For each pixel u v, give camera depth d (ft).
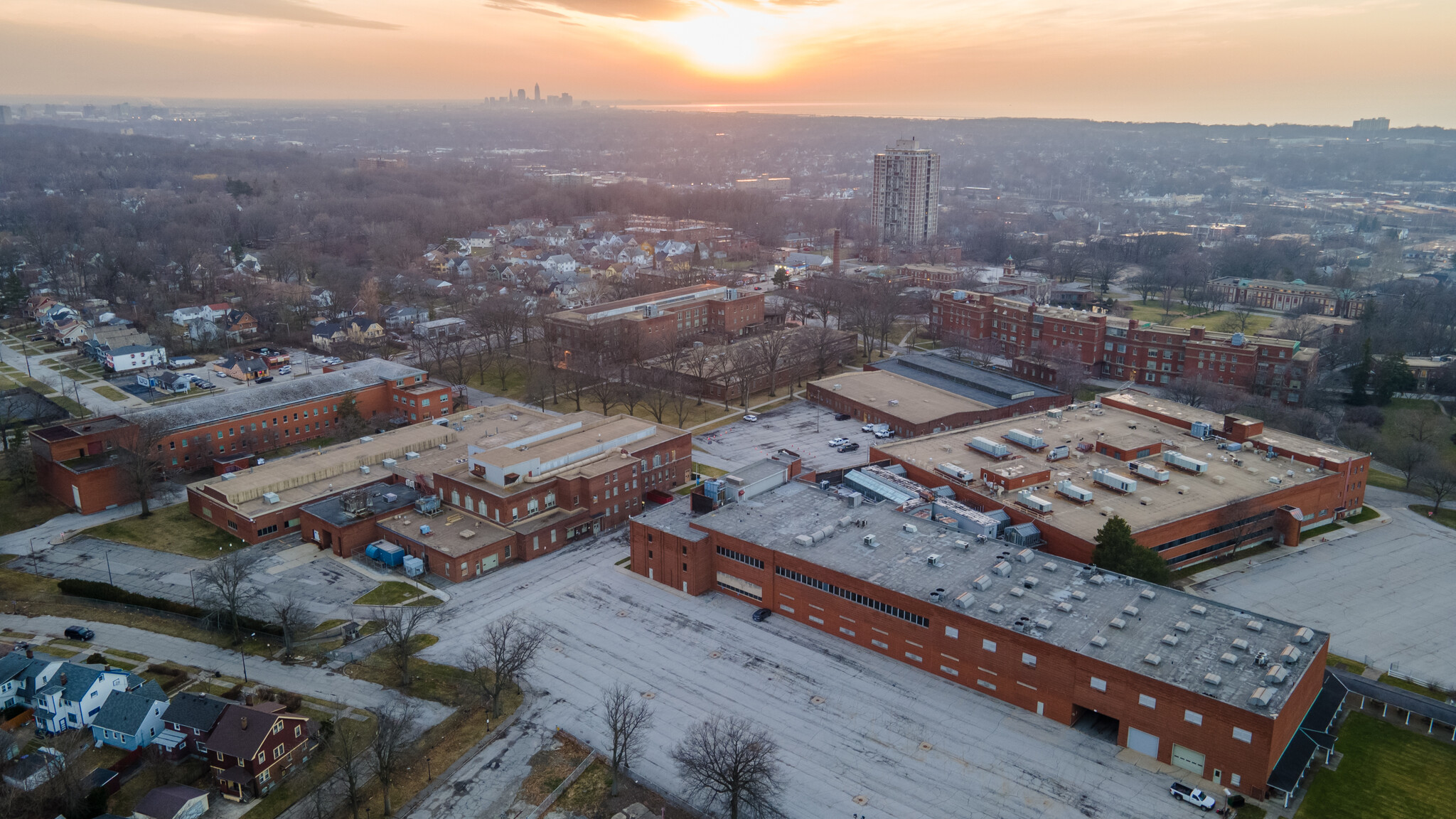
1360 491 508.12
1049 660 322.14
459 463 501.97
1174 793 288.30
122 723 310.24
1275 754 286.05
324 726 319.06
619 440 523.29
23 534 472.44
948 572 373.81
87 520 489.67
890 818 281.54
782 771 301.63
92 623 385.70
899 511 436.35
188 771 302.04
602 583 429.38
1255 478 485.15
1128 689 305.53
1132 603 350.84
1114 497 460.14
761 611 401.49
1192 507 447.83
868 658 367.25
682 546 414.00
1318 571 444.96
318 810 280.51
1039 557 388.37
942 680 352.28
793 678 353.51
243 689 341.82
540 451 493.77
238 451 583.17
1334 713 317.42
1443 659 374.43
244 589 417.08
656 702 339.36
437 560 431.43
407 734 318.24
